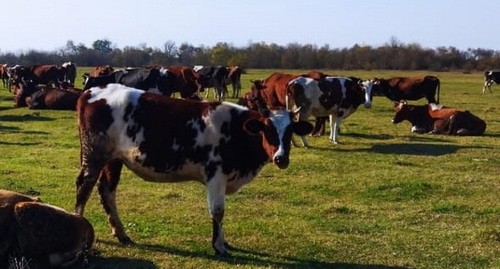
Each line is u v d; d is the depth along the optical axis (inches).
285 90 810.8
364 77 2659.9
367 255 350.6
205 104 339.9
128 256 334.6
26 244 281.4
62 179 533.0
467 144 780.0
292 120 332.5
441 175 567.8
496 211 446.3
